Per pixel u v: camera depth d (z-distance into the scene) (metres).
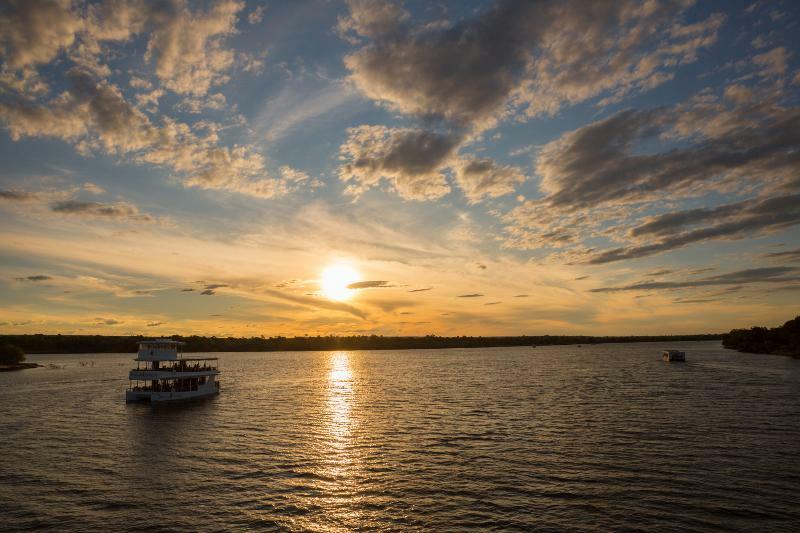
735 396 83.69
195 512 33.19
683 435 53.34
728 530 29.45
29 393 101.50
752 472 39.91
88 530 30.41
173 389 93.62
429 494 36.28
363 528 30.58
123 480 40.03
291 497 35.94
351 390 110.38
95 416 72.50
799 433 53.66
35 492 37.25
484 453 47.72
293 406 83.19
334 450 49.69
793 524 30.11
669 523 30.48
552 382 120.25
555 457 45.62
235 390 111.19
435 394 99.56
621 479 38.72
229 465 44.28
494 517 31.91
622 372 146.00
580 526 30.30
